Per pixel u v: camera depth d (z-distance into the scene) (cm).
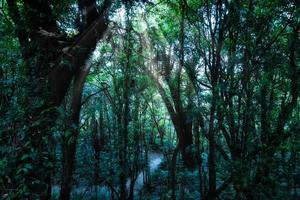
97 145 938
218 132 581
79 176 826
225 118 544
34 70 591
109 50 747
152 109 1055
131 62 737
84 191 845
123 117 734
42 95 576
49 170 549
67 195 652
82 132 959
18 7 674
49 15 646
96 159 853
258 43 513
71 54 639
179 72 638
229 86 516
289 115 536
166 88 1018
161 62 759
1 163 486
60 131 562
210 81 540
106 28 706
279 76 552
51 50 622
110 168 758
